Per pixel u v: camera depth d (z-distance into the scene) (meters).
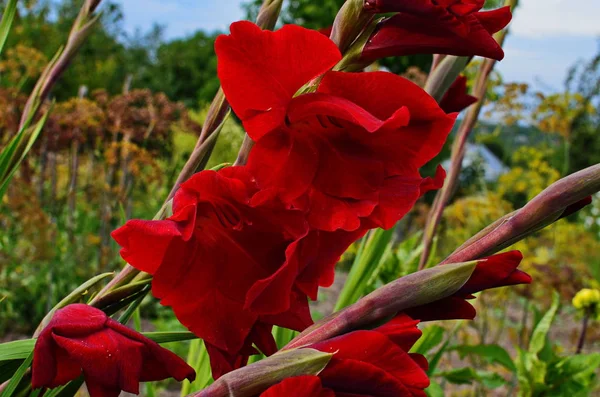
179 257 0.44
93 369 0.39
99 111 2.64
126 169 2.67
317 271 0.45
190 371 0.42
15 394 0.46
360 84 0.44
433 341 0.98
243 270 0.44
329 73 0.44
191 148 3.44
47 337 0.40
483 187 3.51
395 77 0.44
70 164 3.03
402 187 0.45
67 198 2.79
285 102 0.44
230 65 0.43
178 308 0.44
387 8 0.45
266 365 0.39
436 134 0.45
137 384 0.40
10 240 2.45
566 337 2.61
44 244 2.37
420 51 0.47
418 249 1.09
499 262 0.41
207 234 0.44
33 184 2.75
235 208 0.44
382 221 0.45
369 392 0.40
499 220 0.43
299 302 0.46
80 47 0.73
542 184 3.10
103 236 2.79
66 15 8.98
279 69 0.43
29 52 2.97
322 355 0.39
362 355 0.40
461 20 0.45
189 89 12.91
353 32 0.46
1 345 0.45
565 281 2.00
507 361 1.14
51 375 0.40
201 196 0.44
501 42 0.80
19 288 2.61
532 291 2.12
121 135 2.81
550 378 1.22
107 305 0.47
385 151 0.45
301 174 0.44
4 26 0.69
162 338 0.49
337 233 0.45
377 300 0.41
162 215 0.45
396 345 0.40
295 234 0.44
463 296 0.42
